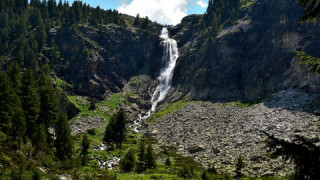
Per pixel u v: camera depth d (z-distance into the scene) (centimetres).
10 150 3253
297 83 8231
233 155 5288
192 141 6869
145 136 8238
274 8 10644
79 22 15750
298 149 772
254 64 10181
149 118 10356
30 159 3419
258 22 11125
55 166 3725
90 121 9675
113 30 16412
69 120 9775
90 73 13012
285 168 4106
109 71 14325
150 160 4734
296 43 9056
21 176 2562
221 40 11762
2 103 4200
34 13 15188
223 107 9050
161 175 3931
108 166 4838
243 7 13100
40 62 11838
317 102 6706
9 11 15425
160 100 13012
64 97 10238
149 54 16512
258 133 6069
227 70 10950
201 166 5009
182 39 17288
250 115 7462
